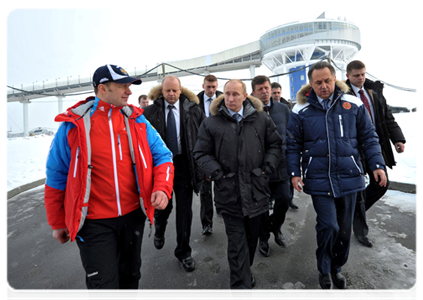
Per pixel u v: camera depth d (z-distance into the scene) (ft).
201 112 9.34
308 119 7.04
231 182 6.61
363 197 8.93
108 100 5.00
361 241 9.01
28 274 8.45
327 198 6.79
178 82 8.79
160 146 5.80
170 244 10.18
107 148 4.95
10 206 15.90
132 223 5.30
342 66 113.39
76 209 4.58
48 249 10.19
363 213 8.87
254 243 6.99
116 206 5.01
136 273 5.65
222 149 6.71
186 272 8.11
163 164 5.57
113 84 4.88
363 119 6.95
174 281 7.64
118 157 5.04
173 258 9.04
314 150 6.89
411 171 16.62
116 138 5.06
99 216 4.88
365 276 7.28
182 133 8.86
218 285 7.36
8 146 49.62
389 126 9.27
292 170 7.20
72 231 4.55
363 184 6.82
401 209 11.66
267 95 10.15
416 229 9.74
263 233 8.85
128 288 5.63
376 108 9.12
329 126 6.77
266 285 7.17
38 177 22.54
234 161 6.62
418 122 37.96
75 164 4.68
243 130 6.71
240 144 6.61
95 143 4.88
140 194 5.25
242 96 6.73
